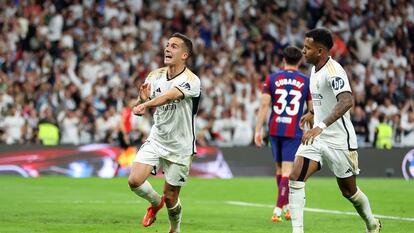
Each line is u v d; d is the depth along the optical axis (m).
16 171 25.23
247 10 34.44
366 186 22.08
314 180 24.50
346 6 35.50
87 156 25.75
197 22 33.31
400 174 27.16
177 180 10.26
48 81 29.55
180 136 10.15
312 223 12.81
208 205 16.06
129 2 33.22
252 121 29.17
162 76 10.18
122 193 18.67
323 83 9.97
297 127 13.36
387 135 28.98
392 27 35.56
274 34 33.97
